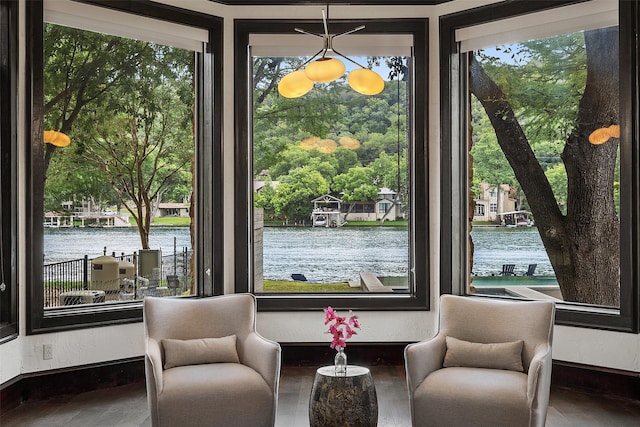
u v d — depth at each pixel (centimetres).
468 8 552
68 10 488
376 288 591
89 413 444
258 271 591
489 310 413
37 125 467
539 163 534
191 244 572
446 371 387
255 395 376
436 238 577
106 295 524
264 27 573
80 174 511
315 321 577
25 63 461
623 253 472
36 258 469
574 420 428
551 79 525
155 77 551
